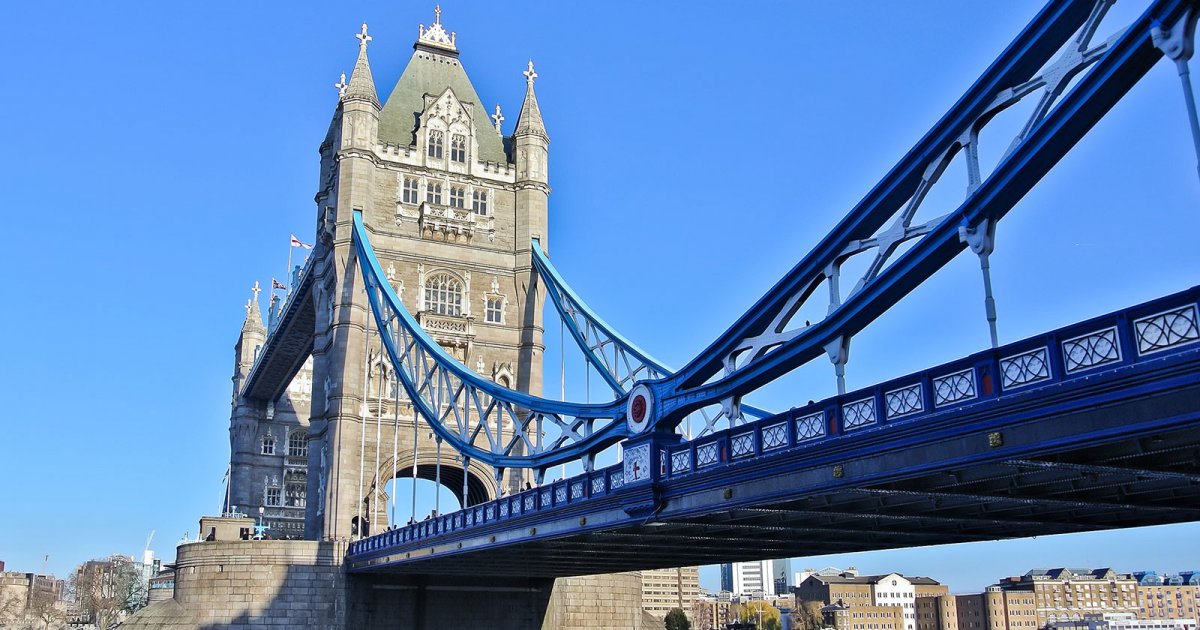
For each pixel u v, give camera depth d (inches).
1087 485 1034.7
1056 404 815.1
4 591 7864.2
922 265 1013.2
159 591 4175.7
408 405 3063.5
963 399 910.4
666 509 1343.5
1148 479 991.0
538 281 3257.9
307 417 4707.2
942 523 1352.1
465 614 2731.3
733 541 1604.3
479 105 3479.3
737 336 1288.1
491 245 3275.1
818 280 1191.6
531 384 3171.8
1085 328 798.5
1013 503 1197.1
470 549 1910.7
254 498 4512.8
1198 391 717.9
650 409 1432.1
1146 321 753.0
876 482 1003.3
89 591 7150.6
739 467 1198.9
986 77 995.3
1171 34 771.4
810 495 1093.1
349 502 2869.1
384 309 2878.9
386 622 2672.2
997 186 923.4
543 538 1643.7
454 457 3095.5
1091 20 898.1
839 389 1106.1
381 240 3134.8
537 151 3376.0
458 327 3132.4
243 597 2632.9
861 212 1129.4
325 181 3435.0
